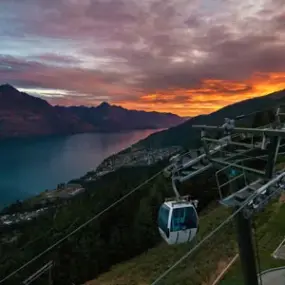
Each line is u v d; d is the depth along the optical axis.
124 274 46.16
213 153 12.38
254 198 8.76
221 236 41.16
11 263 62.44
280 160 39.91
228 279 29.27
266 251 30.09
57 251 63.75
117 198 79.25
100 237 68.62
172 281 34.91
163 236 14.03
